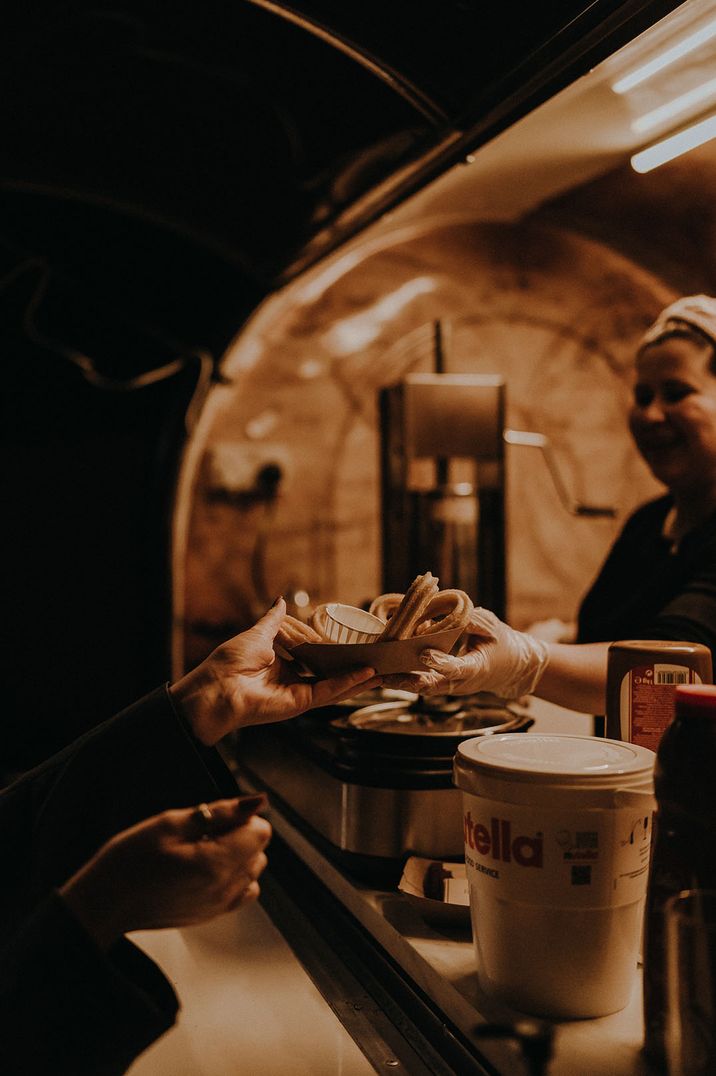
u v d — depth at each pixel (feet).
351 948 3.34
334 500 7.61
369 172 4.81
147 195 6.49
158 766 2.90
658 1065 2.13
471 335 7.68
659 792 2.17
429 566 5.86
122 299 7.98
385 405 6.34
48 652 8.04
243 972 3.19
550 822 2.30
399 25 3.29
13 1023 2.01
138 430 8.13
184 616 7.38
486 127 3.86
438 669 3.14
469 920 2.96
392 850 3.33
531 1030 2.30
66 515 8.05
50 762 3.07
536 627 6.48
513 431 7.77
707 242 6.66
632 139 4.72
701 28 3.18
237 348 7.30
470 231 7.57
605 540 7.99
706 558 4.56
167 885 2.07
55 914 2.07
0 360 7.90
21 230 7.80
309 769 3.99
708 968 1.85
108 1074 2.06
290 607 7.42
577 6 2.78
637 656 2.95
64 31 4.89
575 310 7.80
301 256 6.44
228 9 4.40
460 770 2.49
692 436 4.82
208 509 7.38
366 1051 2.61
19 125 5.81
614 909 2.35
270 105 5.07
